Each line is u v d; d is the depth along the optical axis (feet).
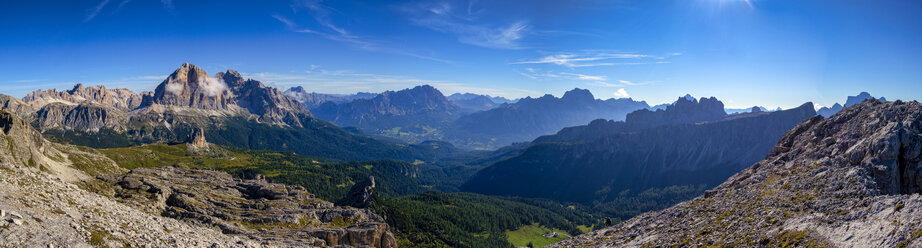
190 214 332.39
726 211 190.49
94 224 108.58
